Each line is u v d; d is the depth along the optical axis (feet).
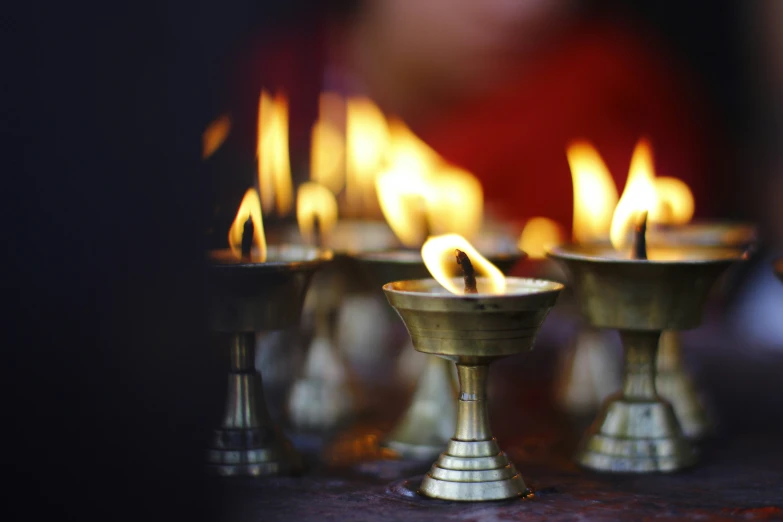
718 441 2.80
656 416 2.61
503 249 2.76
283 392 3.15
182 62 2.33
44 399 2.19
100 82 2.23
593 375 3.11
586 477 2.56
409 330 2.39
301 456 2.62
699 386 3.21
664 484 2.51
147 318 2.27
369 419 2.96
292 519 2.33
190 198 2.34
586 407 3.08
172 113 2.31
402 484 2.49
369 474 2.57
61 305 2.20
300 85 4.65
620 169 5.64
